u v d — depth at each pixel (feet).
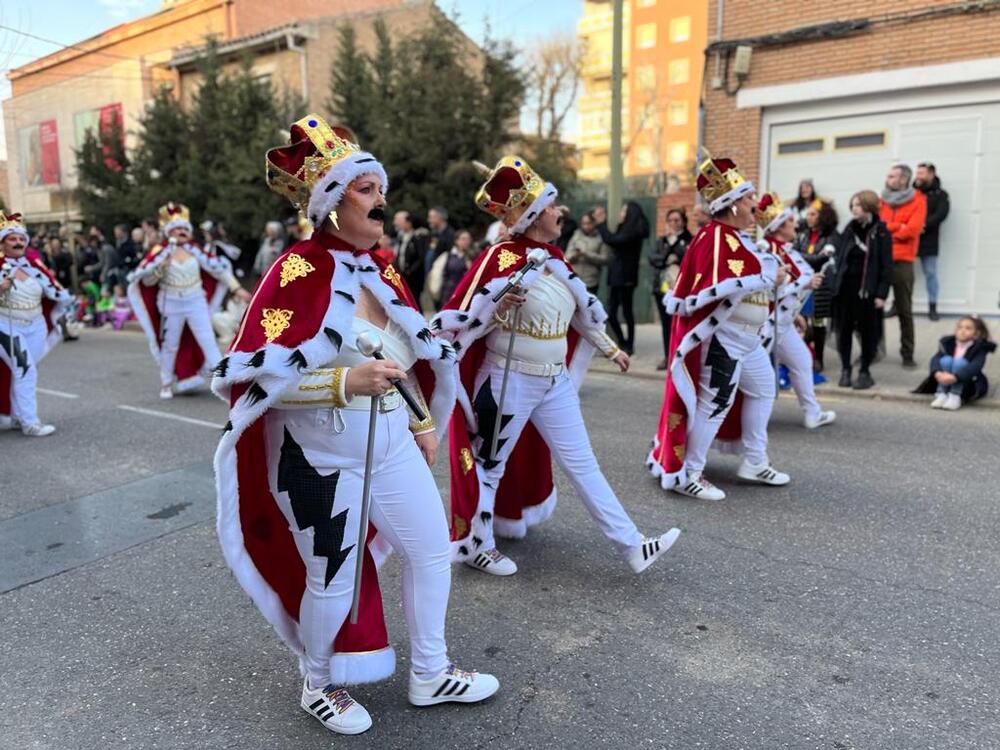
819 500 15.89
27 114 91.56
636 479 17.48
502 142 52.26
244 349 7.35
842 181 36.11
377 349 7.41
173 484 17.94
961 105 32.83
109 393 29.01
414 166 50.44
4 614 11.97
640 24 149.38
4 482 18.45
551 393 12.02
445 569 8.86
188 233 26.84
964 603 11.49
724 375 15.49
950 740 8.46
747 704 9.21
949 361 23.20
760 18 36.76
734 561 13.12
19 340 22.33
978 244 33.45
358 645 8.45
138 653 10.76
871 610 11.36
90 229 64.08
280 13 79.56
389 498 8.31
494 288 11.34
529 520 13.78
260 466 8.34
